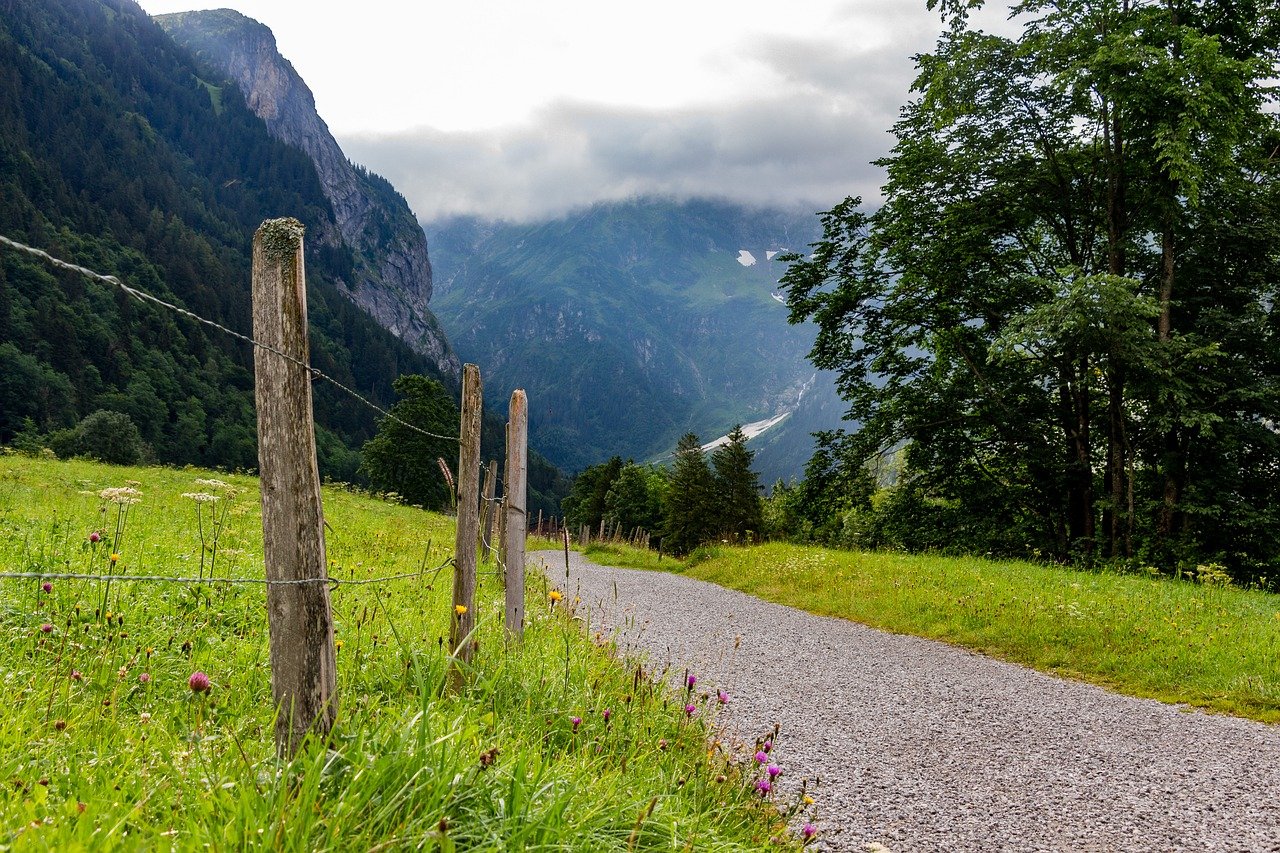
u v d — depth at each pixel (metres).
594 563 32.25
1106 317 17.39
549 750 4.00
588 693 5.19
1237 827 4.93
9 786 2.54
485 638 6.01
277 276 2.99
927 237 23.08
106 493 9.16
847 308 24.69
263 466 3.03
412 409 65.56
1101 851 4.56
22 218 160.75
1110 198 20.45
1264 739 6.88
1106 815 5.09
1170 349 18.09
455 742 3.19
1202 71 17.30
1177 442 20.28
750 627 12.48
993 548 22.61
